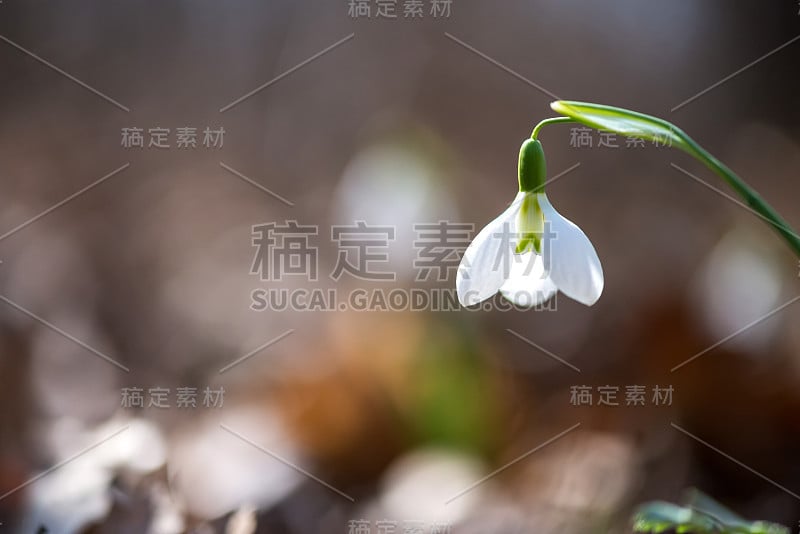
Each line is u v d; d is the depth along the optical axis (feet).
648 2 2.94
